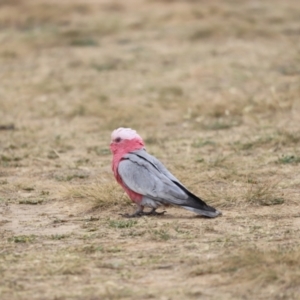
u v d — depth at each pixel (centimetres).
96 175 1348
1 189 1270
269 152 1449
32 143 1620
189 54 2472
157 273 870
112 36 2766
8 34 2841
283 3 3312
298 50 2458
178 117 1797
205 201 1142
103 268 888
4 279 858
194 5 3158
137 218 1090
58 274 872
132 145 1103
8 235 1032
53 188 1272
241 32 2695
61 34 2766
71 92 2102
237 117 1759
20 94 2095
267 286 820
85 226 1062
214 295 807
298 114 1744
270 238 975
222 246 948
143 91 2056
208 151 1489
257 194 1152
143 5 3228
